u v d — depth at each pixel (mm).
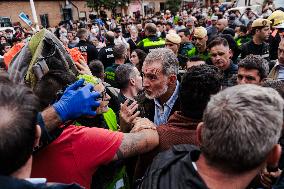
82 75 1696
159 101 2137
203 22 12227
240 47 4930
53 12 26594
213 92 1401
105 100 1681
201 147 962
